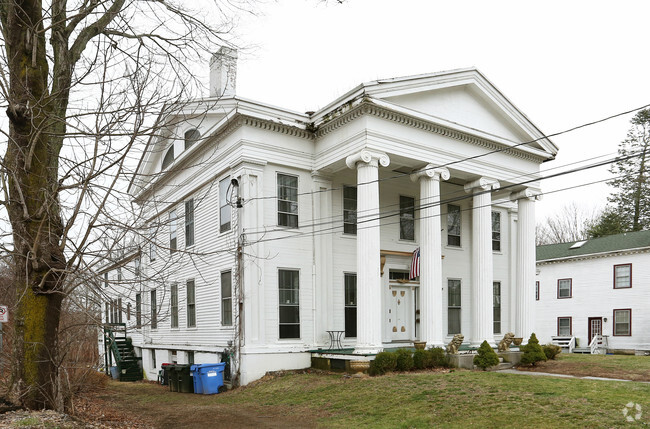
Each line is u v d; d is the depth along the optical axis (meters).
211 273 20.81
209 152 21.25
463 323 24.05
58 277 9.88
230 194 19.56
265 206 18.81
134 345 29.42
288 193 19.53
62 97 10.01
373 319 17.27
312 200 19.95
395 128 18.53
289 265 19.03
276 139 19.36
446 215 24.38
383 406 12.56
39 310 9.88
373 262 17.45
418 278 22.39
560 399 11.43
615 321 35.09
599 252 36.19
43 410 9.68
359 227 17.69
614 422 9.46
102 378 19.83
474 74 20.97
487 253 20.97
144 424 12.29
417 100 19.50
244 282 18.06
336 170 20.09
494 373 16.00
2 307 10.94
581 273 37.56
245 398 15.63
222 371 18.11
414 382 14.57
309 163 20.05
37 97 9.89
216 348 19.75
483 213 21.11
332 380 16.22
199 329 21.58
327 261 19.95
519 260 23.17
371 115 17.89
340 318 20.09
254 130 18.91
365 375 16.23
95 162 9.13
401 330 21.81
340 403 13.38
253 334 18.00
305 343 18.95
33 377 9.74
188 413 13.84
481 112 21.72
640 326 33.69
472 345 20.62
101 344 32.16
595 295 36.47
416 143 19.02
